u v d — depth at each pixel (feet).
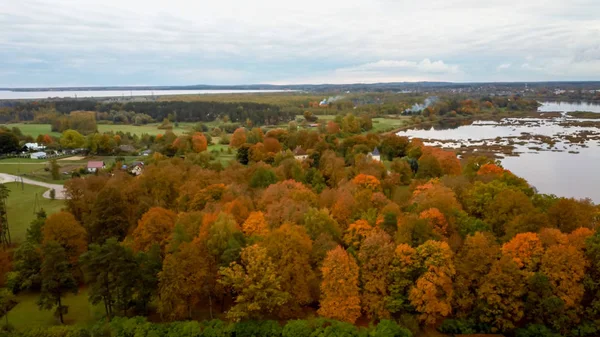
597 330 204.44
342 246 258.78
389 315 212.64
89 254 218.38
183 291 211.00
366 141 634.02
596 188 510.17
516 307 205.46
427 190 314.35
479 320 212.23
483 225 258.98
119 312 221.66
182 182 381.40
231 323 211.41
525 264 218.18
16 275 252.21
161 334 204.54
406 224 237.04
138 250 261.85
